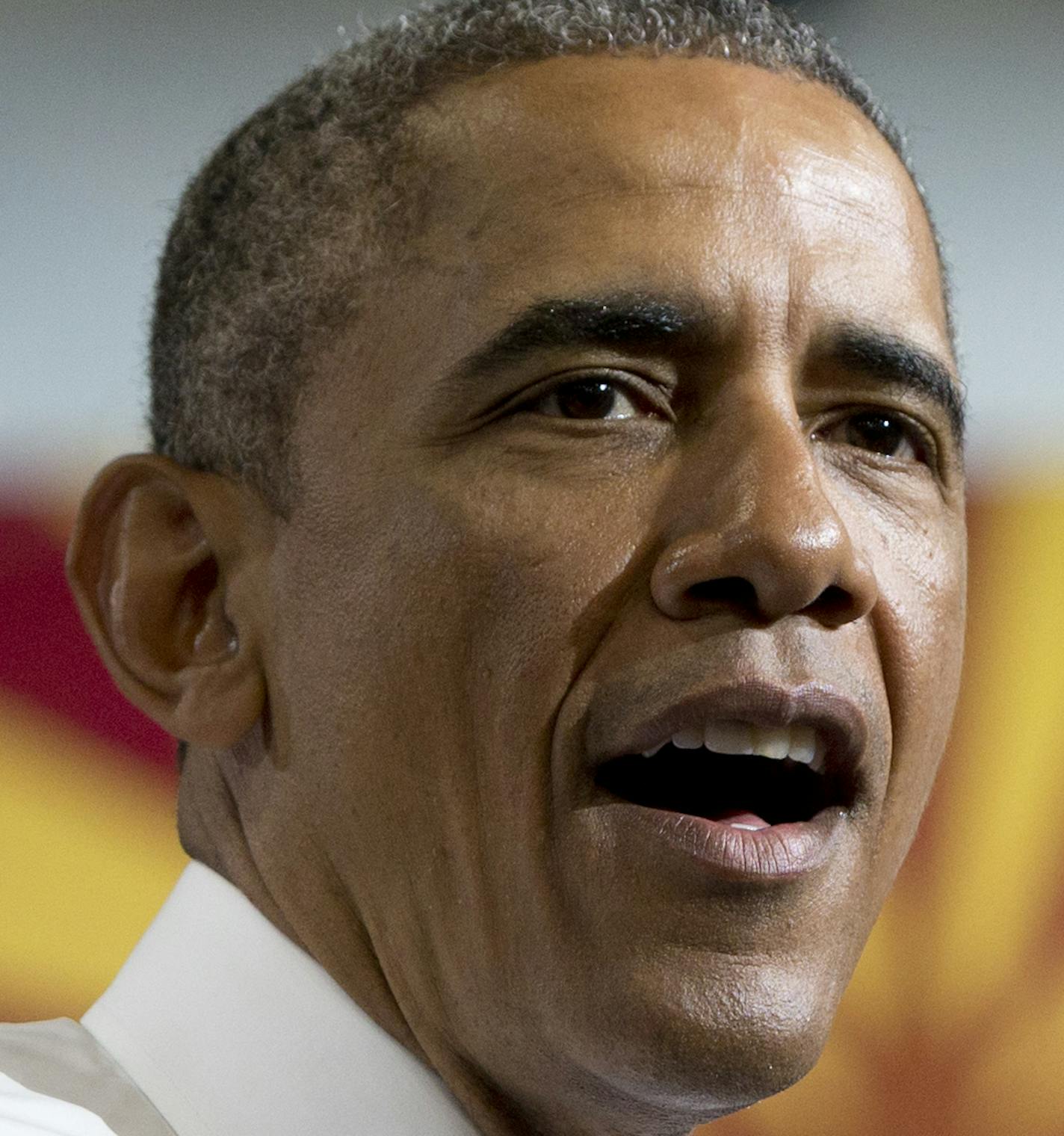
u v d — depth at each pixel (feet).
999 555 21.80
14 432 20.45
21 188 21.09
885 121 11.62
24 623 18.79
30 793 18.15
